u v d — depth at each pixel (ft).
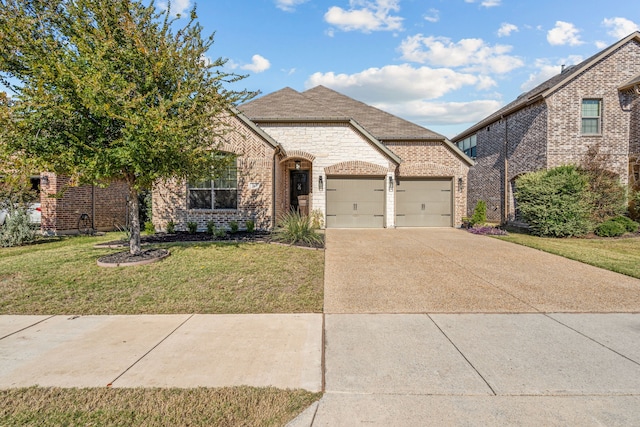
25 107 21.26
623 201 46.03
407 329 15.57
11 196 39.91
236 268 24.84
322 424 9.27
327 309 18.08
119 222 56.24
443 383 11.19
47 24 24.30
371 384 11.12
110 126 24.31
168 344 13.98
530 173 47.60
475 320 16.63
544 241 38.99
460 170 52.85
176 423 9.32
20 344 14.01
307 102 54.24
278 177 47.65
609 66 50.21
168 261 26.55
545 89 51.13
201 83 26.73
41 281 21.99
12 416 9.54
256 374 11.69
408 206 52.90
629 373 11.80
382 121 57.93
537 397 10.44
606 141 50.24
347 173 49.83
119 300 19.19
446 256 30.66
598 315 17.25
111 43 23.06
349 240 38.88
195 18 26.53
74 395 10.48
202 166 28.35
